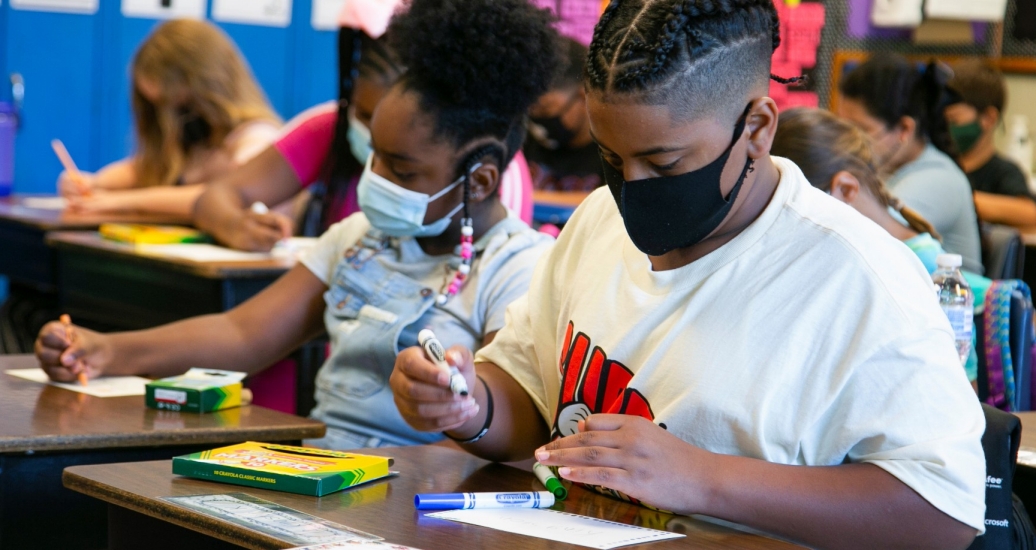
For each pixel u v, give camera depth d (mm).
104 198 3881
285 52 5824
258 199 3150
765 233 1196
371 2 2703
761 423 1144
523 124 1841
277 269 2771
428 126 1737
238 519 1076
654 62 1084
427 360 1241
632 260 1295
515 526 1102
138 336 1945
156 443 1541
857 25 5379
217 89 4129
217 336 1988
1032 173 5363
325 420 1903
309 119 3180
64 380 1842
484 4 1737
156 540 1247
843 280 1147
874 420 1111
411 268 1881
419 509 1156
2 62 5195
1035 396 2133
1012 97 5391
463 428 1350
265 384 2572
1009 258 3236
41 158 5348
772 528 1104
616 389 1256
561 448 1144
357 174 2965
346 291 1924
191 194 3928
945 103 3400
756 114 1149
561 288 1409
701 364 1181
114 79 5449
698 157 1125
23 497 1493
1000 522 1318
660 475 1098
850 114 3406
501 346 1472
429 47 1724
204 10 5578
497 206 1871
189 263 2756
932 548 1089
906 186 3311
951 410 1104
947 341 1134
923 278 1182
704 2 1102
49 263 3543
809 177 1816
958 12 5328
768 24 1160
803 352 1145
